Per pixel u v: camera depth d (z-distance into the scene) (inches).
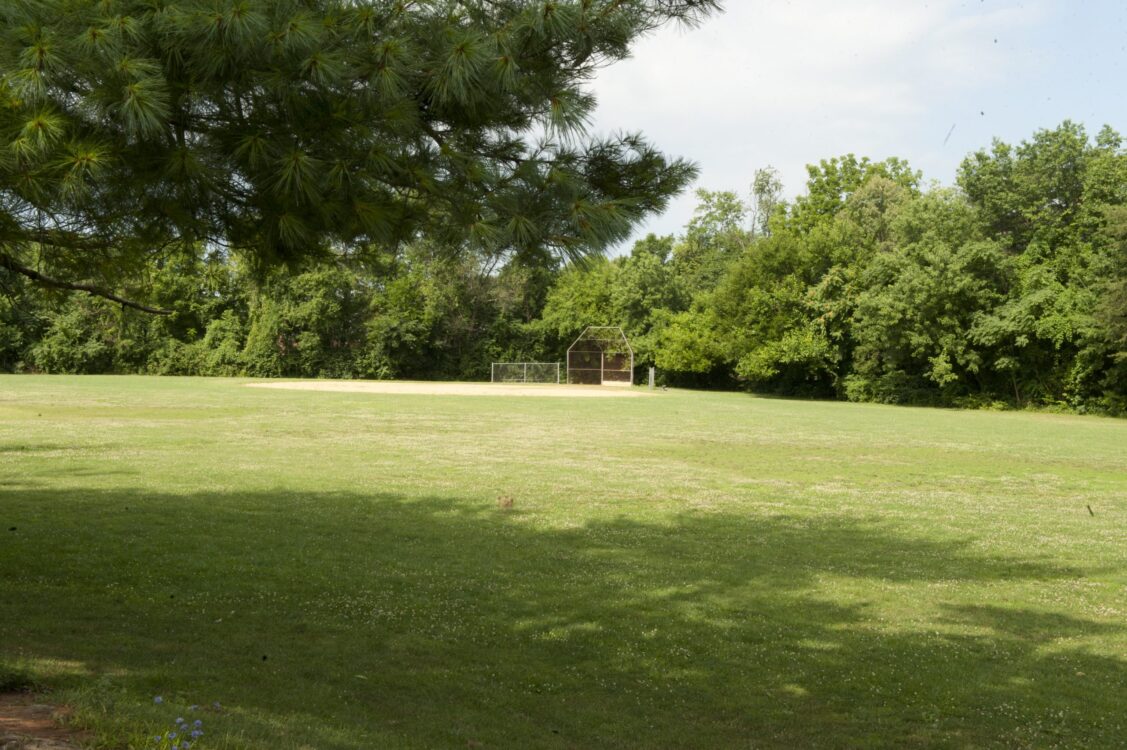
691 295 2972.4
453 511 544.1
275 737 187.9
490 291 2923.2
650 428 1208.2
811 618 339.6
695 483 700.0
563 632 315.6
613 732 230.4
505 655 290.7
